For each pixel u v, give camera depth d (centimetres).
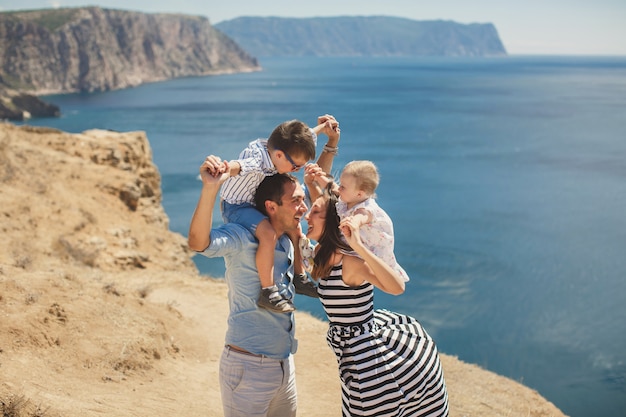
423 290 3028
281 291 361
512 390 927
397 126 10956
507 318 2673
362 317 375
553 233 4228
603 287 3125
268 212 365
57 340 647
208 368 759
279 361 369
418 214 4734
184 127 10844
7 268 820
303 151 355
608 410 1884
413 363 378
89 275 1055
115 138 2391
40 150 2077
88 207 1786
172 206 4712
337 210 374
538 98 18150
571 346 2388
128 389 618
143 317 802
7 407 467
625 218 4712
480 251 3747
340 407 683
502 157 7694
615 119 12356
